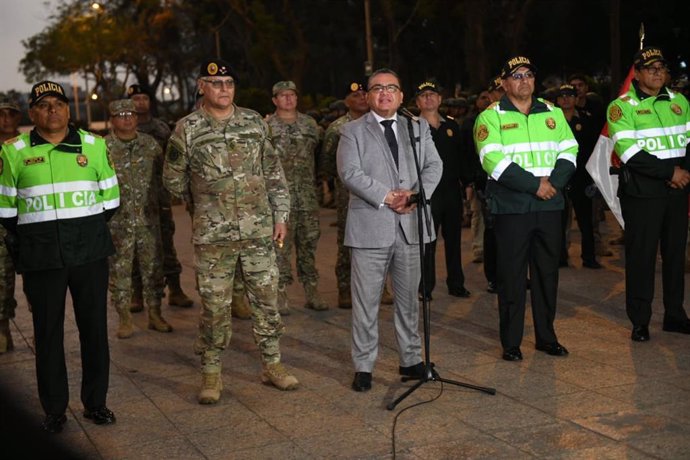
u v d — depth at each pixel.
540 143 5.97
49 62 52.38
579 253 10.02
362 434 4.74
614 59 14.97
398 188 5.50
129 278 7.42
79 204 4.99
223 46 51.38
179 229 15.53
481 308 7.71
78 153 5.02
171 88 58.25
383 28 40.91
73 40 49.84
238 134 5.48
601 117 9.48
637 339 6.33
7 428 2.14
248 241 5.55
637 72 6.35
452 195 8.07
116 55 49.94
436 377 5.38
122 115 7.37
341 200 8.03
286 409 5.25
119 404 5.53
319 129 8.85
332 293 8.88
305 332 7.21
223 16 45.12
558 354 6.07
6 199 4.95
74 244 4.97
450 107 11.51
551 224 6.00
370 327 5.56
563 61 33.75
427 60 41.19
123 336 7.36
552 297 6.11
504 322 6.05
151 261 7.53
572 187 9.01
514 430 4.65
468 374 5.75
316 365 6.20
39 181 4.93
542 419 4.80
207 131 5.45
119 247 7.37
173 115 47.69
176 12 48.12
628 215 6.33
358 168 5.47
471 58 26.03
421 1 31.41
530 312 7.48
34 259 4.93
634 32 26.69
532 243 6.08
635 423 4.64
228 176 5.46
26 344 7.42
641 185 6.24
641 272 6.29
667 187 6.25
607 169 6.76
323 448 4.56
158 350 6.93
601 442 4.41
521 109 6.04
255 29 37.38
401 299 5.67
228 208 5.46
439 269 9.67
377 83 5.47
